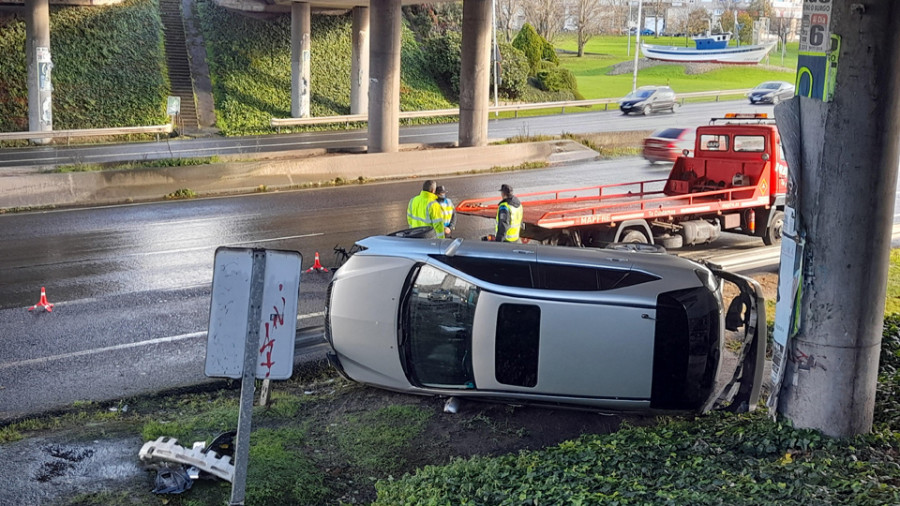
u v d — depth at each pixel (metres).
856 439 7.75
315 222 20.59
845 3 7.34
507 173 29.78
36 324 12.23
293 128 41.78
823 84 7.55
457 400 9.14
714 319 8.66
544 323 8.48
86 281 14.79
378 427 8.65
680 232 16.59
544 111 48.44
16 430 8.54
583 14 71.56
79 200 23.14
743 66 68.19
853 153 7.48
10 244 17.92
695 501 6.14
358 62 44.41
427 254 9.11
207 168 25.17
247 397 5.44
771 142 17.30
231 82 44.88
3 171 25.08
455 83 49.97
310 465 7.79
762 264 16.33
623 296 8.47
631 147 36.09
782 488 6.44
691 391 8.67
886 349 10.66
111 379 10.09
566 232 14.95
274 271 5.43
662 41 80.62
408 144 32.75
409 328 9.10
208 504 6.98
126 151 33.72
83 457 7.93
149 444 7.70
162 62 44.75
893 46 7.32
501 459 7.67
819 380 7.86
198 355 11.05
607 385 8.50
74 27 44.03
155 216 21.34
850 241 7.59
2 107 38.91
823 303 7.77
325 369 10.66
